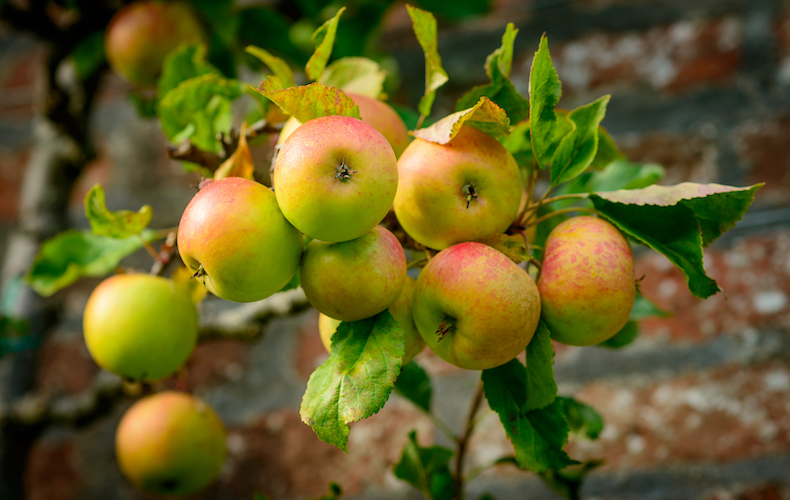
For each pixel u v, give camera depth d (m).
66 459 1.29
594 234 0.74
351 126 0.71
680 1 1.30
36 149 1.34
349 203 0.70
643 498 1.03
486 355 0.73
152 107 1.10
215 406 1.25
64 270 0.93
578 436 0.91
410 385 0.93
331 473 1.16
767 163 1.16
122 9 1.19
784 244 1.11
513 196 0.75
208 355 1.29
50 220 1.27
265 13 1.16
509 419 0.75
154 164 1.50
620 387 1.10
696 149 1.20
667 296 1.13
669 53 1.27
